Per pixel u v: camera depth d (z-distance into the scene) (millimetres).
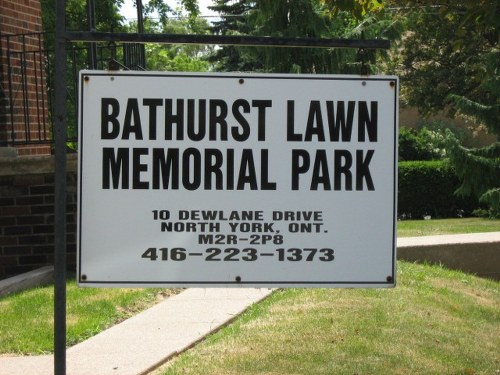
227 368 5281
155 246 3719
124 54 9453
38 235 8461
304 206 3744
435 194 23562
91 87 3703
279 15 17109
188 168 3729
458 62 27438
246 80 3736
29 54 9664
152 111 3719
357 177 3750
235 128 3734
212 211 3732
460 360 6066
